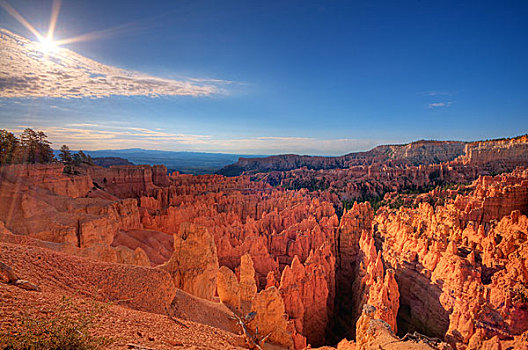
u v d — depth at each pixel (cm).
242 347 1938
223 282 3397
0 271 1193
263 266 6159
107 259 3209
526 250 3875
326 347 3659
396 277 5403
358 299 5078
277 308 2666
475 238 5044
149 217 8525
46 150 7925
